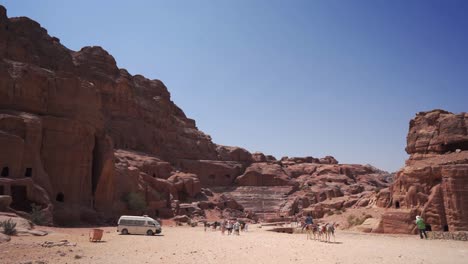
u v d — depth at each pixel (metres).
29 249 20.95
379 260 19.73
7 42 62.91
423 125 48.75
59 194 44.19
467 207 35.62
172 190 80.56
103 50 99.69
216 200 92.00
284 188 112.81
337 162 159.75
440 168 38.97
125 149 89.06
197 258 19.84
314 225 36.69
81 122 48.88
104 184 52.75
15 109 43.06
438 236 34.41
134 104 99.56
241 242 30.81
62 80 48.44
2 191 35.03
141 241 29.84
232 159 130.00
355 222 48.78
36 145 41.44
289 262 18.80
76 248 22.77
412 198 40.78
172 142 112.44
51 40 83.81
